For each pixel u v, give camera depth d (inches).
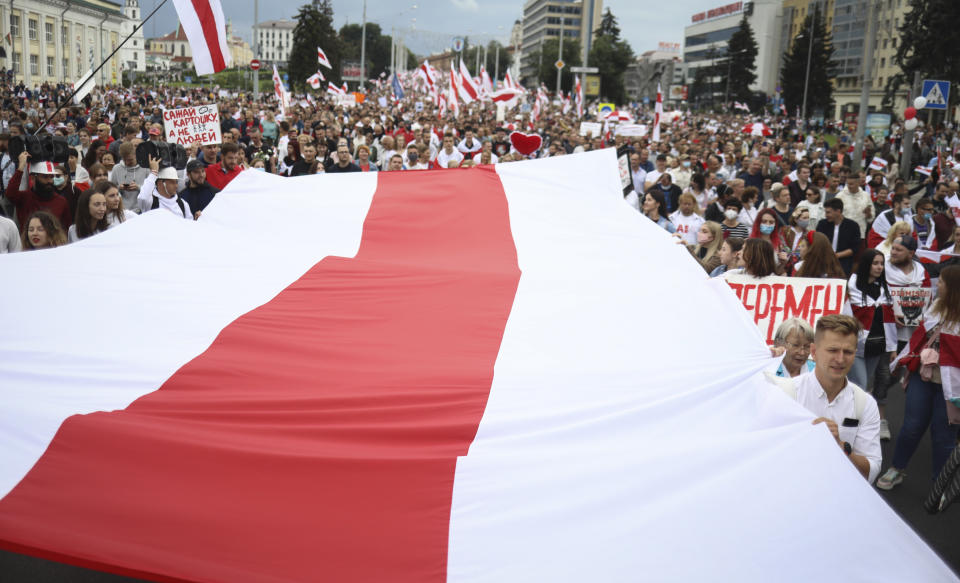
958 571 193.2
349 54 4854.8
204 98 2252.7
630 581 98.7
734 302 173.5
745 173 551.2
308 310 160.7
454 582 100.9
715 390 133.4
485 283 177.8
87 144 566.6
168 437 113.9
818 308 240.7
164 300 156.5
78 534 102.3
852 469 110.1
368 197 232.1
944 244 465.4
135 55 6279.5
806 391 154.5
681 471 110.3
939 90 821.2
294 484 109.4
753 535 103.0
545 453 115.0
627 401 129.6
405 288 176.4
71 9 3420.3
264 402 126.4
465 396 130.0
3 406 117.8
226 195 227.9
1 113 820.6
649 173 532.1
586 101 3673.7
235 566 101.7
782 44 5605.3
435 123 1151.0
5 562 179.3
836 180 524.4
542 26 6766.7
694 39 6791.3
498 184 241.1
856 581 100.2
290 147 514.0
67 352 134.4
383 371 137.9
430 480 110.3
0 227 260.8
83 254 170.1
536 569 100.5
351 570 103.3
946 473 189.3
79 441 112.9
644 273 190.1
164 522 104.9
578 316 163.8
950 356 213.0
